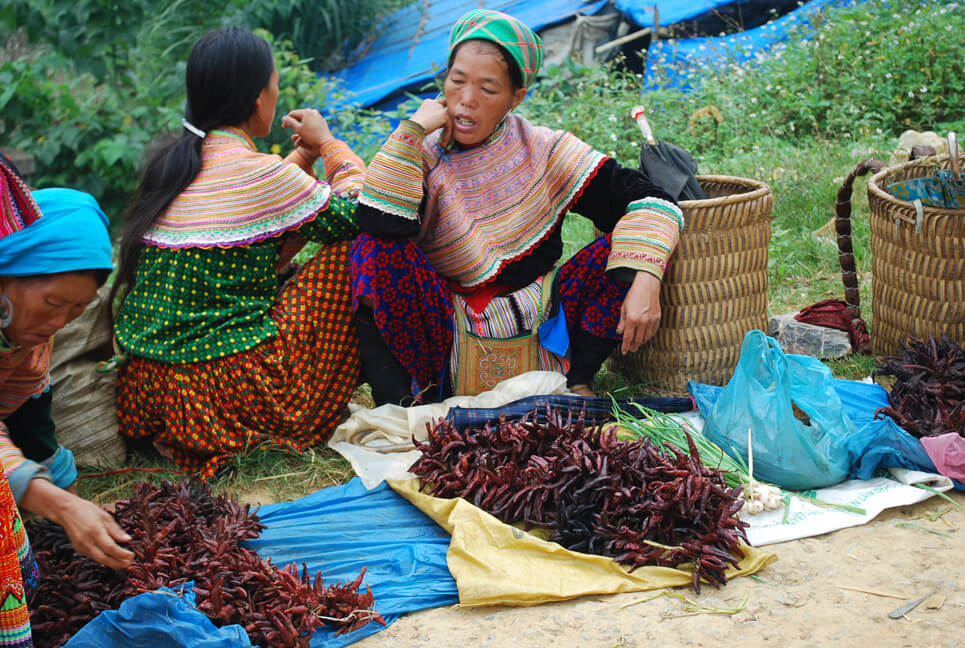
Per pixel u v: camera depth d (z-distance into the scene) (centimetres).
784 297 479
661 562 261
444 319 358
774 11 952
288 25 1091
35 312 220
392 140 334
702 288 376
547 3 1084
